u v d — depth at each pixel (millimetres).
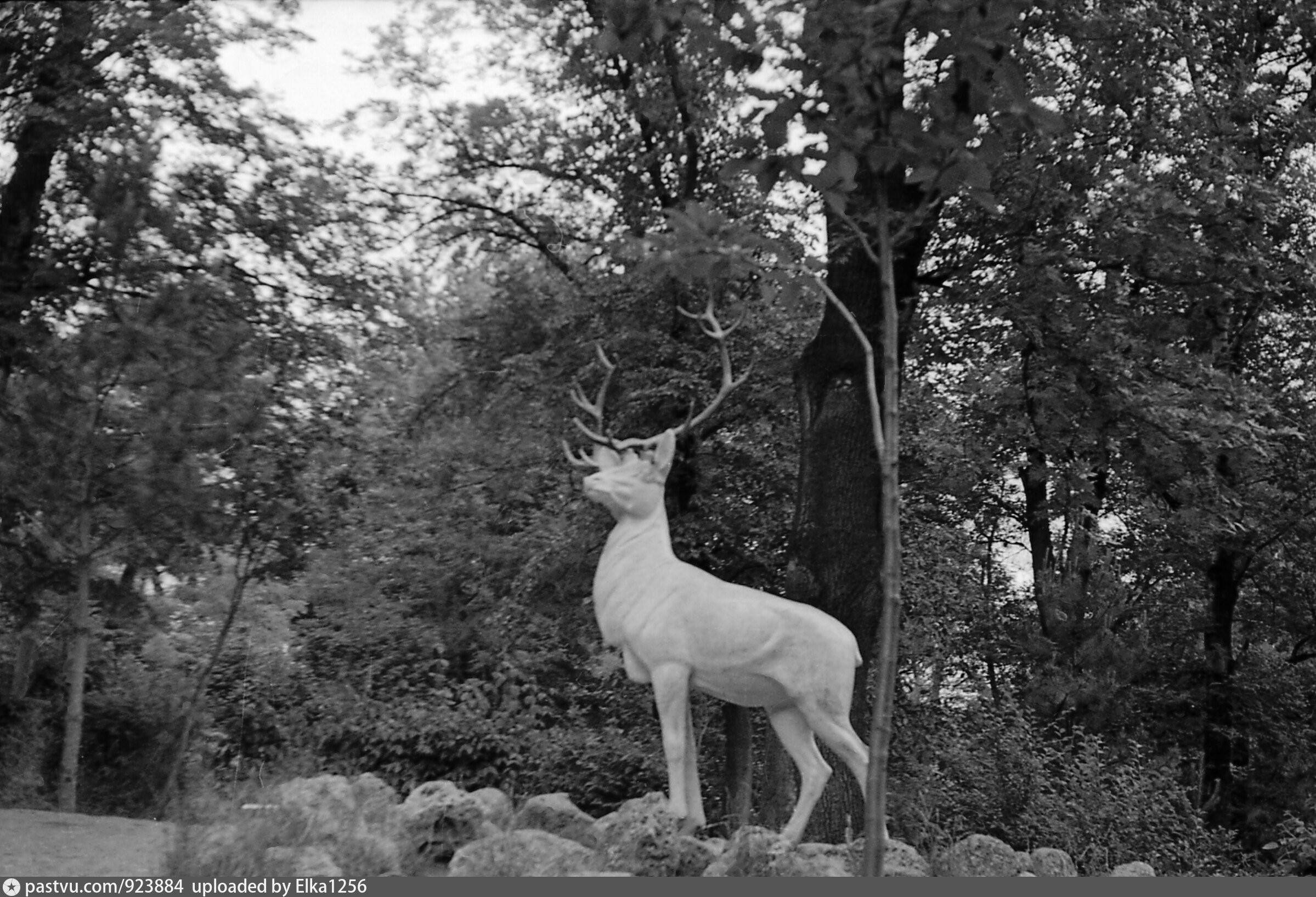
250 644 23516
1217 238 15258
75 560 14477
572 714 20922
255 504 16031
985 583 23922
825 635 9047
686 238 6172
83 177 16266
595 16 17234
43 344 14703
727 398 16578
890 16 5785
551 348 17203
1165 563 21641
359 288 18547
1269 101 16500
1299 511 20047
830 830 12203
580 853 8094
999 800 14688
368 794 9422
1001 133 6102
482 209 19359
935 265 15820
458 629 22844
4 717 16312
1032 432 18109
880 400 13305
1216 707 20500
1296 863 14469
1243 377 19641
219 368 14789
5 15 15977
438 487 21891
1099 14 14219
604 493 9523
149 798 16797
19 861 8453
